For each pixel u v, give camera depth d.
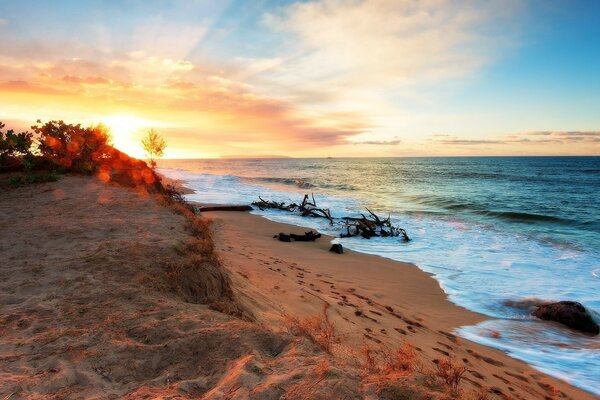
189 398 2.75
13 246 6.97
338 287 9.59
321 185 47.91
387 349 5.53
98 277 5.39
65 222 8.57
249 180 59.25
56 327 3.99
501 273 11.83
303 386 2.68
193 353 3.43
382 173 79.56
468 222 21.25
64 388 2.93
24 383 2.96
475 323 8.17
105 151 17.08
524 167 104.50
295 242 16.20
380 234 17.89
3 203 10.66
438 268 12.41
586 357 6.79
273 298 7.07
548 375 6.13
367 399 2.50
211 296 5.50
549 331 7.88
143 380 3.09
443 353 6.29
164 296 4.93
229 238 14.98
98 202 10.77
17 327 4.00
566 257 13.67
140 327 3.94
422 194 36.88
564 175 69.25
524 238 17.00
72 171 15.70
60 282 5.23
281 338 3.63
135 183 14.97
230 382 2.83
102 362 3.31
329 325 6.00
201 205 26.27
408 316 8.08
